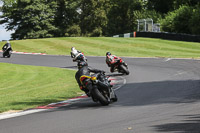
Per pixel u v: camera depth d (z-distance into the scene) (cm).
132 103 3259
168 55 11738
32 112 3128
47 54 12975
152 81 5328
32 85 5753
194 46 14700
